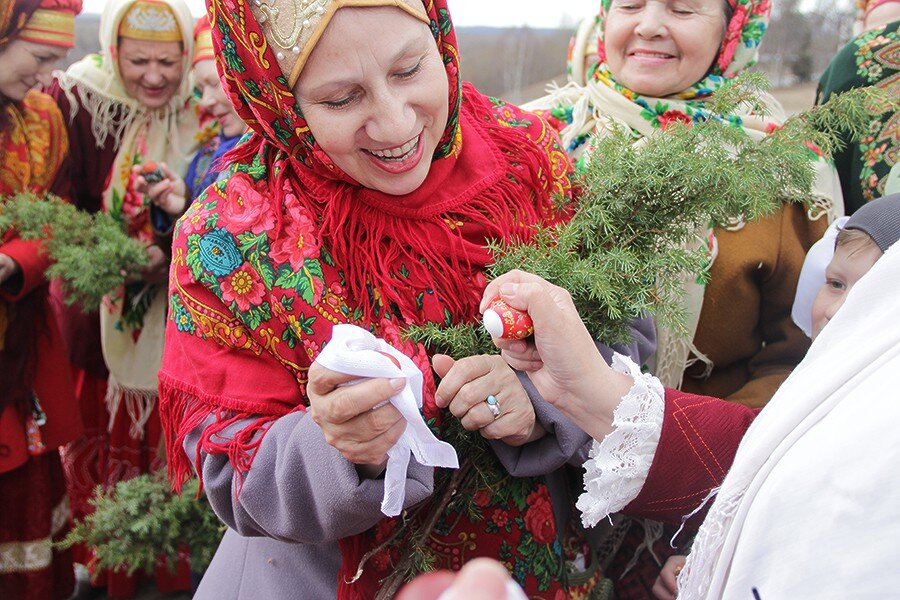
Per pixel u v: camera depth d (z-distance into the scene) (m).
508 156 1.33
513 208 1.30
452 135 1.25
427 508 1.28
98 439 2.88
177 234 1.25
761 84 1.27
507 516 1.30
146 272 2.59
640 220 1.23
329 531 1.12
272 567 1.32
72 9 2.43
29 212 2.32
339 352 1.00
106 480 2.85
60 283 2.53
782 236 1.78
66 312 2.78
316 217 1.24
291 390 1.22
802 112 1.29
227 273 1.20
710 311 1.76
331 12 1.05
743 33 1.79
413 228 1.25
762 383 1.80
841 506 0.63
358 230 1.24
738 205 1.23
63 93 2.64
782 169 1.26
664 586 1.57
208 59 2.53
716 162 1.20
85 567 2.92
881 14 2.12
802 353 1.81
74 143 2.65
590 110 1.91
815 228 1.78
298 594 1.30
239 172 1.27
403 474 1.06
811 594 0.63
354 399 1.00
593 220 1.22
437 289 1.25
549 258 1.20
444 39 1.17
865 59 1.95
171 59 2.59
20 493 2.54
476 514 1.28
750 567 0.69
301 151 1.22
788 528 0.66
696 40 1.72
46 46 2.37
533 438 1.24
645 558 1.69
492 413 1.17
